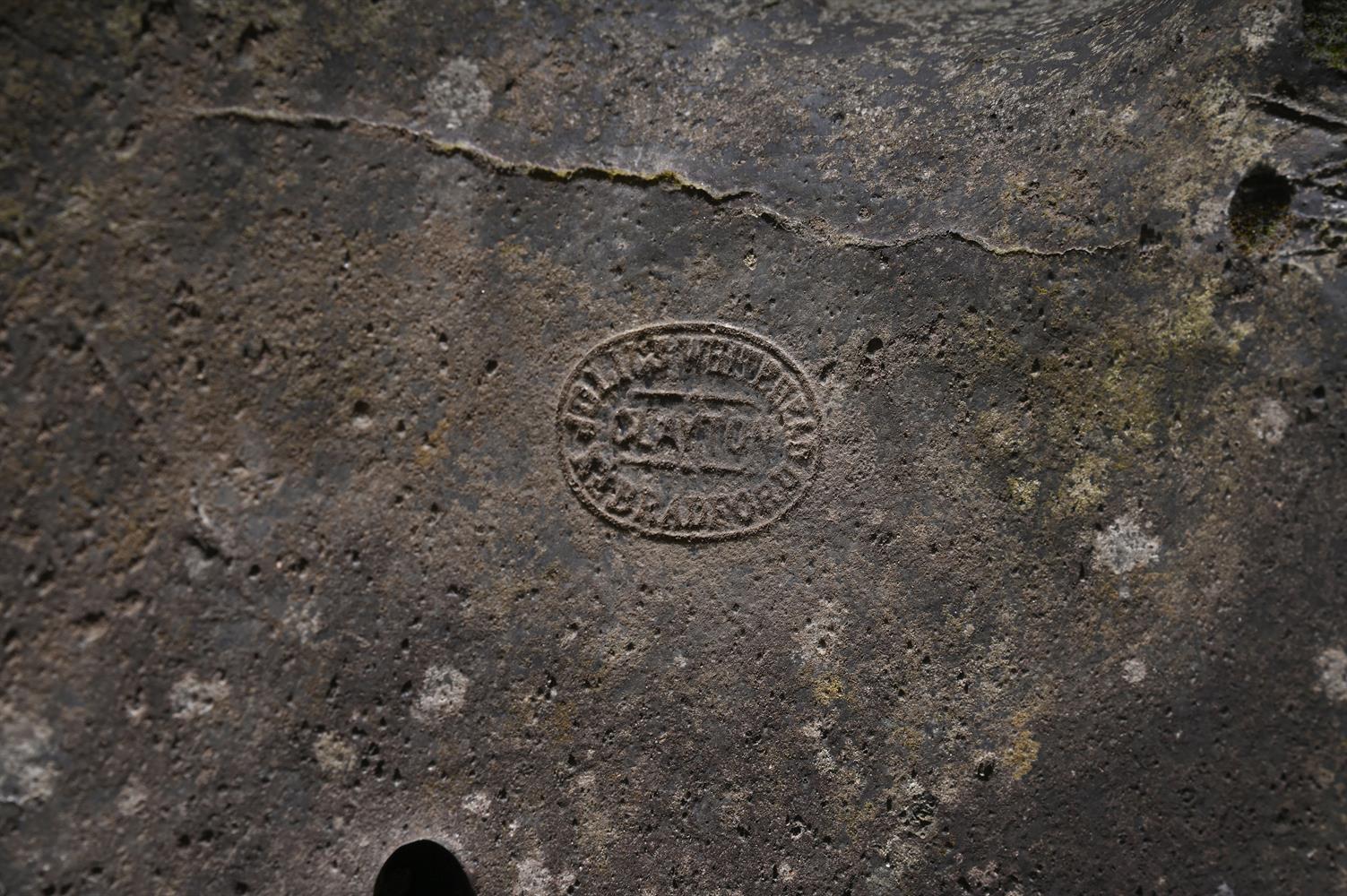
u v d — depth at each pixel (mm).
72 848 1462
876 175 1777
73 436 1427
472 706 1719
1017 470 1911
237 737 1571
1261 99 1783
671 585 1806
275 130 1505
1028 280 1881
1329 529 1970
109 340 1441
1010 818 1943
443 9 1521
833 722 1892
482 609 1716
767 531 1833
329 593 1620
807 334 1815
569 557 1754
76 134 1399
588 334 1725
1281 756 1978
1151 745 1962
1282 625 1972
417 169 1588
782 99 1682
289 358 1559
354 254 1580
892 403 1861
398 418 1635
